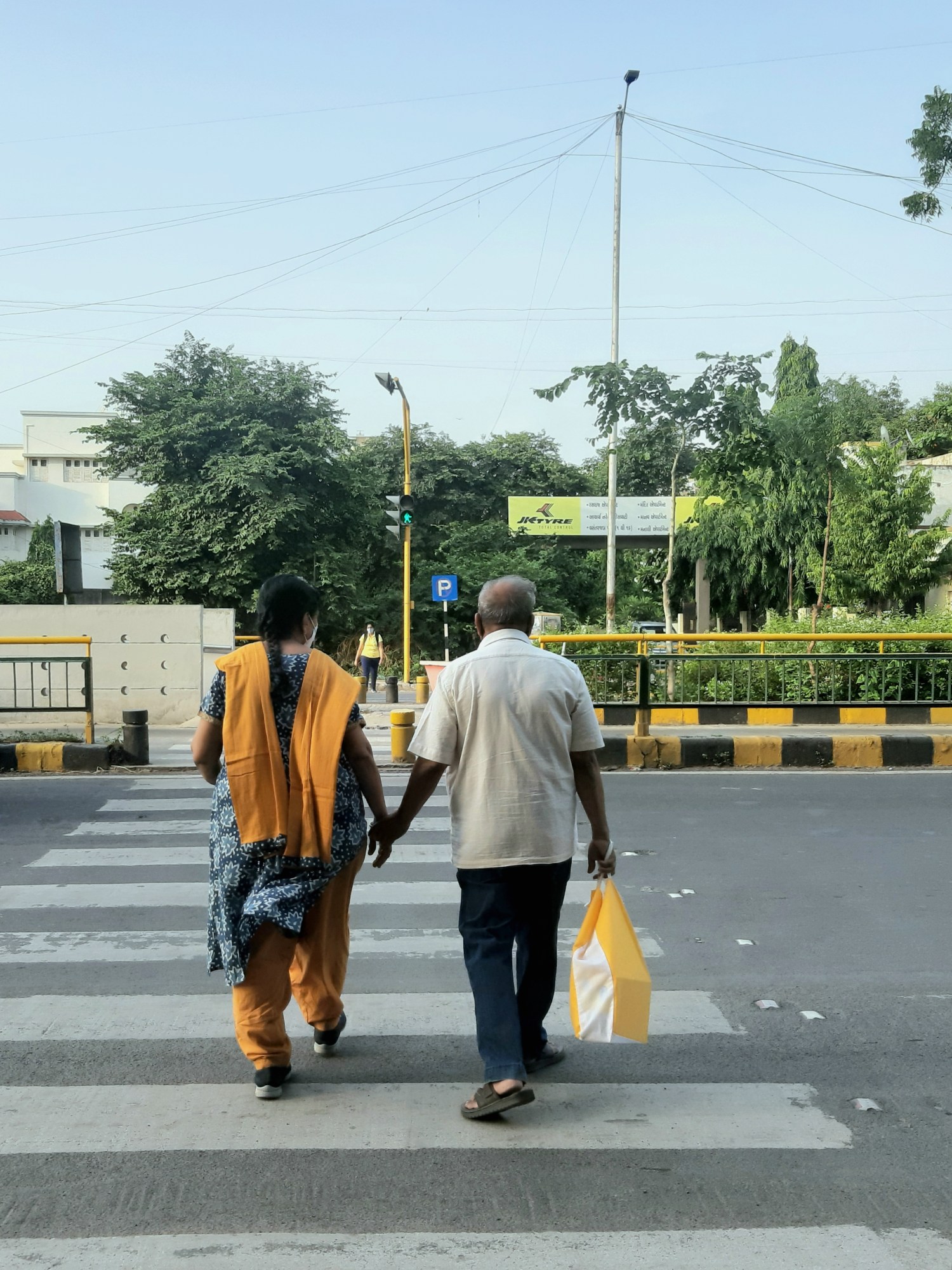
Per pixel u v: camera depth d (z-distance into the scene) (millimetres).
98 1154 3289
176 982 4801
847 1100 3705
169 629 13875
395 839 3773
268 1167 3217
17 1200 3031
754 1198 3072
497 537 36406
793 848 7344
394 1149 3328
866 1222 2951
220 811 3594
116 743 10719
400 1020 4379
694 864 6898
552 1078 3877
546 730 3535
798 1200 3064
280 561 30781
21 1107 3602
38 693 13664
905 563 23172
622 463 33000
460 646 36031
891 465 23656
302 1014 4418
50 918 5723
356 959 5098
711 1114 3592
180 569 29812
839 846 7383
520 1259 2764
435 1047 4117
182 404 30516
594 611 37344
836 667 12203
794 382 35844
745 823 8117
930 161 14336
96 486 49188
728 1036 4258
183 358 32312
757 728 12344
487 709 3514
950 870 6777
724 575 30078
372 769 3688
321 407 32062
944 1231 2916
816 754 10891
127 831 7805
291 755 3510
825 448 18844
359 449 39906
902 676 12195
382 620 34938
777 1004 4594
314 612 3666
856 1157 3318
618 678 12023
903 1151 3359
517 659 3576
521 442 41875
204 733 3576
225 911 3527
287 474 29891
